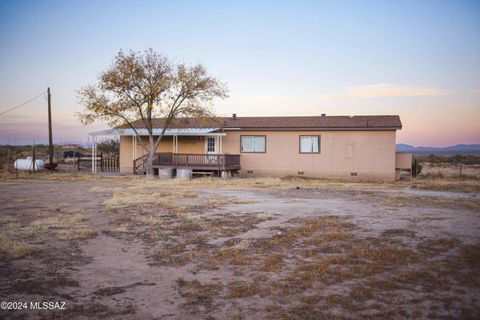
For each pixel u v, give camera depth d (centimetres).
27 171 3183
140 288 602
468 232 948
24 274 662
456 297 554
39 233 957
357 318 492
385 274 650
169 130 2909
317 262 715
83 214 1216
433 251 783
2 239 877
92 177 2691
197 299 559
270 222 1084
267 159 2850
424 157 7425
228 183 2306
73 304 541
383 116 2941
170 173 2678
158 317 502
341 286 602
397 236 909
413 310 512
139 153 3088
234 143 2916
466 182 2447
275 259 735
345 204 1438
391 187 2162
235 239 893
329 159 2742
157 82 2631
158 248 827
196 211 1275
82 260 744
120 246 844
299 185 2239
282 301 548
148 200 1501
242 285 609
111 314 510
